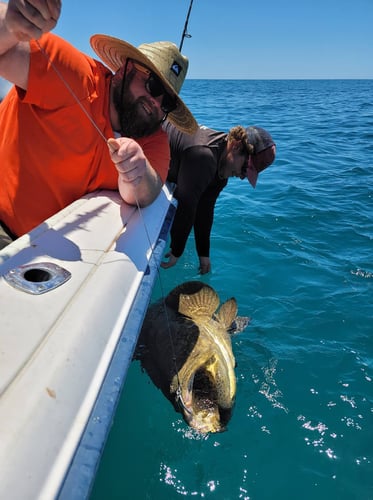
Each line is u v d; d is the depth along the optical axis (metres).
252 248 4.09
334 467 1.98
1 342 1.10
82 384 1.09
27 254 1.53
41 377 1.03
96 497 1.76
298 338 2.84
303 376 2.51
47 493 0.84
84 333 1.21
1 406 0.94
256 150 3.18
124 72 2.10
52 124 1.99
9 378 1.00
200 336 2.15
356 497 1.85
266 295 3.32
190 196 3.00
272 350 2.71
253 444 2.08
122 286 1.52
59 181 2.11
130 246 1.78
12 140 2.07
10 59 1.79
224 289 3.39
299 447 2.07
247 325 2.93
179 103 2.26
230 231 4.45
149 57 2.15
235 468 1.96
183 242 3.14
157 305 2.51
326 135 11.40
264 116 16.27
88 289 1.39
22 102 2.01
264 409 2.27
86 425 1.02
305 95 35.50
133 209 2.13
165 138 2.45
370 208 5.25
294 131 12.13
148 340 2.27
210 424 1.84
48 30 1.39
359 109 20.39
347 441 2.11
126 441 2.02
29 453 0.87
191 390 1.91
